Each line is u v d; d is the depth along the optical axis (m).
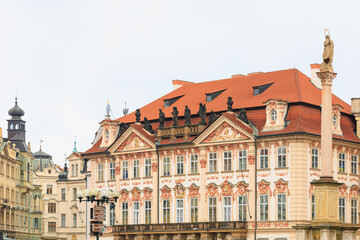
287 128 120.69
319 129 122.44
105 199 87.44
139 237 135.62
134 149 140.12
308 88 127.94
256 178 123.12
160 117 137.88
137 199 139.00
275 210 120.81
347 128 129.00
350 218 126.06
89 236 157.38
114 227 139.75
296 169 119.38
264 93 129.12
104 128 148.00
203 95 141.38
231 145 126.44
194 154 131.50
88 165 160.38
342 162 125.94
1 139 181.00
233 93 135.50
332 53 95.81
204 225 126.88
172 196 133.50
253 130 124.06
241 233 123.06
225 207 126.31
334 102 132.62
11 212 186.75
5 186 181.75
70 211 168.00
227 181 126.25
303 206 119.19
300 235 93.62
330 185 93.38
